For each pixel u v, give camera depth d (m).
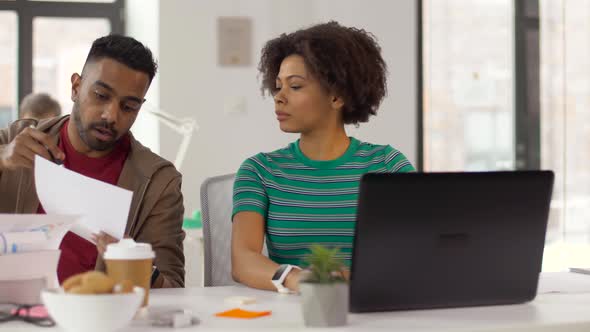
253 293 1.87
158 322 1.43
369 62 2.31
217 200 2.50
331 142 2.34
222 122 5.80
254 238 2.18
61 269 2.30
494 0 6.40
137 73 2.27
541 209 1.67
